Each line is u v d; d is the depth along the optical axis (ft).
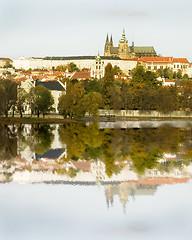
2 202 155.12
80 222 136.67
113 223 136.87
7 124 522.88
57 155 252.83
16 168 210.59
